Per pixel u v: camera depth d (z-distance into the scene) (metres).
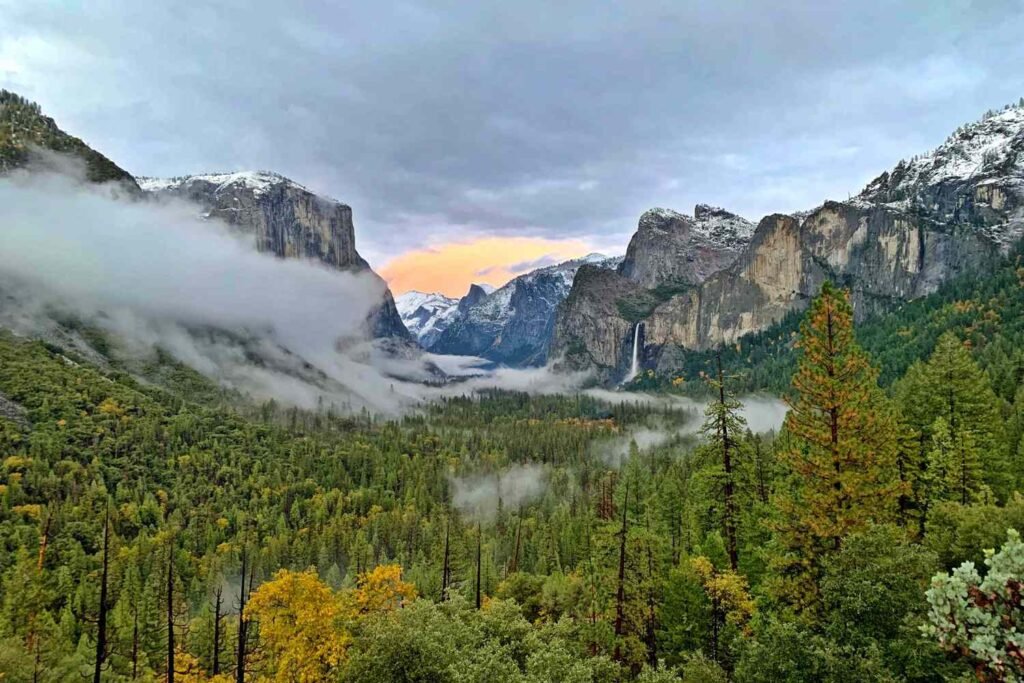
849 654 20.23
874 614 21.58
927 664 19.39
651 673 27.05
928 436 49.28
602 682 29.52
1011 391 85.88
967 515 33.19
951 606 14.66
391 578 47.94
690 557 47.47
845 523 31.83
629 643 40.94
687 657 28.81
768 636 22.50
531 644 34.91
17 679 45.81
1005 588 13.78
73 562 115.38
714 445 43.19
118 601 97.00
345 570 143.50
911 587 21.81
